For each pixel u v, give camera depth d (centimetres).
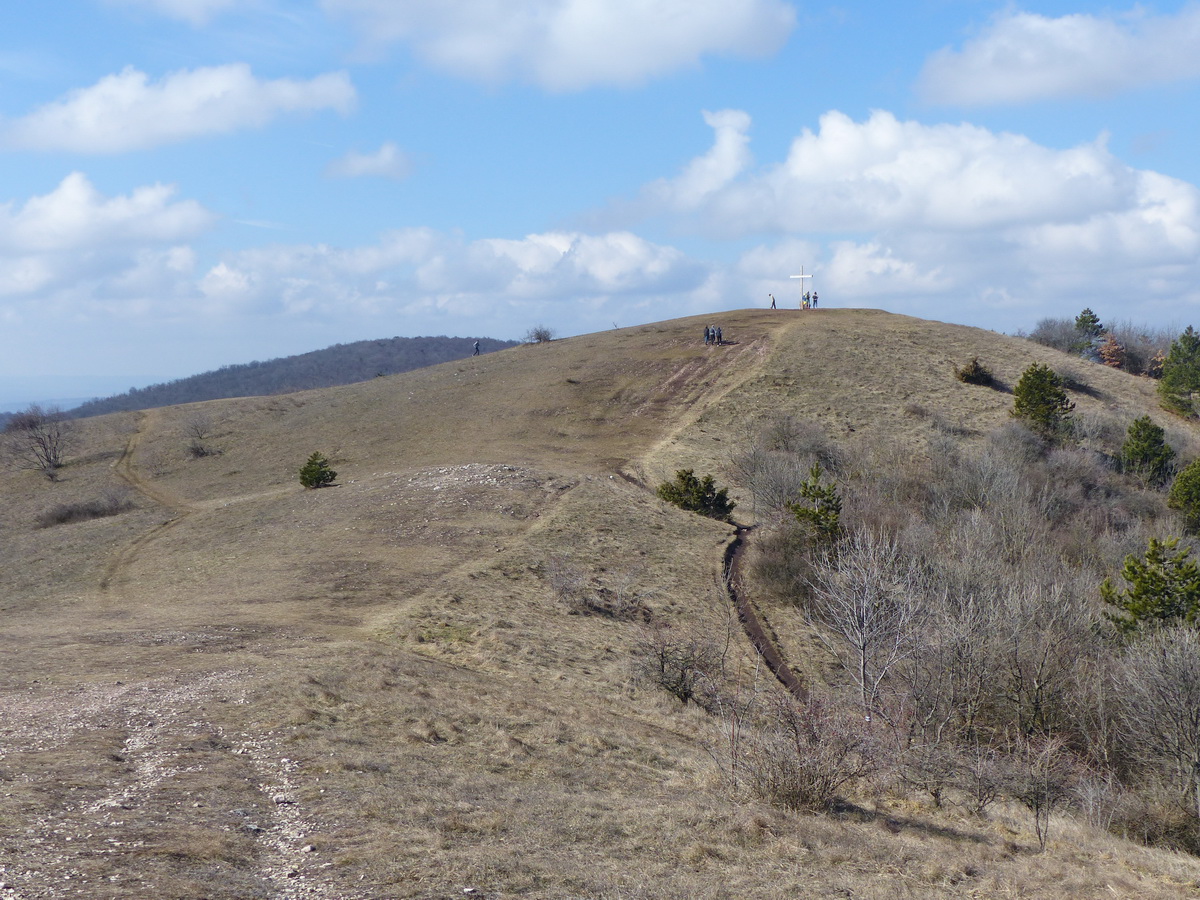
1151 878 1063
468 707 1631
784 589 3166
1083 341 9169
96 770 1052
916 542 3006
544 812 1061
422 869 803
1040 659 2025
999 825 1293
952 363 6688
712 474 4812
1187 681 1728
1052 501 4141
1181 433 5653
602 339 8231
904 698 1803
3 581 3694
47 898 652
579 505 4009
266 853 826
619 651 2461
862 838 1084
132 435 7031
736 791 1272
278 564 3269
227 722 1345
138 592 3158
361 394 7488
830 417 5559
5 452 6731
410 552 3328
